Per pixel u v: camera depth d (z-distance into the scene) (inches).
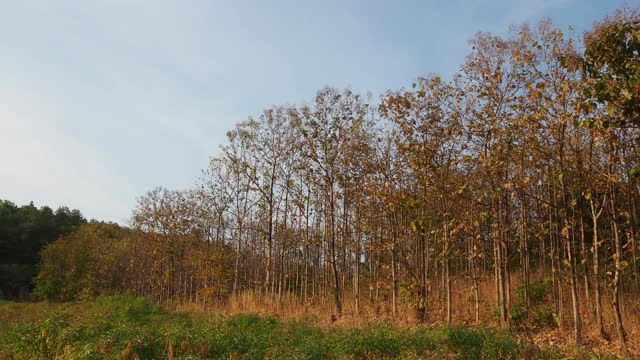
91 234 1763.0
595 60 370.3
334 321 696.4
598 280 474.0
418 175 563.5
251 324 542.0
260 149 923.4
